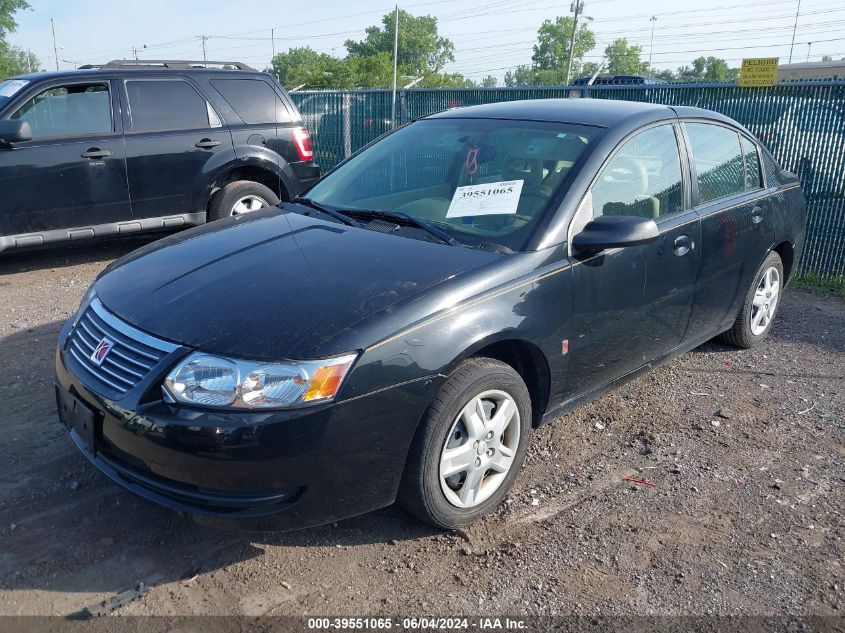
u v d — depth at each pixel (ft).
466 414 10.17
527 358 11.34
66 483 11.48
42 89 22.15
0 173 21.22
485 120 14.14
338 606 9.19
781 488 12.15
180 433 8.66
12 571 9.53
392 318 9.37
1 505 10.85
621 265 12.26
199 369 8.80
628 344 12.97
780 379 16.52
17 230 21.88
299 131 27.07
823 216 24.12
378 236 11.57
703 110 15.74
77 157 22.39
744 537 10.83
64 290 21.45
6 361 15.92
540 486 11.99
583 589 9.63
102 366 9.62
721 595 9.61
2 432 12.87
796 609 9.41
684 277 13.88
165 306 9.82
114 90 23.30
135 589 9.30
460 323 9.86
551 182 12.05
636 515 11.28
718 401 15.34
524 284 10.71
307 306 9.48
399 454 9.53
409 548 10.34
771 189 17.21
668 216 13.73
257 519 8.86
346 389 8.88
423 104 33.09
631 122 13.32
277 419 8.61
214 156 24.94
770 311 18.30
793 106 23.91
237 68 26.61
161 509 10.95
